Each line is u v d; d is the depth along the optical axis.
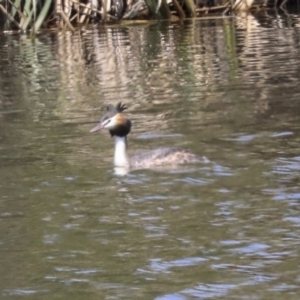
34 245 9.65
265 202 10.72
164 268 8.87
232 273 8.68
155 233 9.84
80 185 11.74
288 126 14.34
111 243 9.61
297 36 24.77
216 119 15.15
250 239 9.55
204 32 26.81
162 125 14.93
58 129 15.04
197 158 12.65
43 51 24.59
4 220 10.50
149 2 29.77
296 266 8.78
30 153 13.47
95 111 16.39
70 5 29.12
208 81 18.95
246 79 18.89
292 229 9.77
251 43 24.05
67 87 19.19
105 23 29.81
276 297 8.09
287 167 12.08
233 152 12.99
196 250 9.30
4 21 29.41
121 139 12.72
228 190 11.26
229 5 31.05
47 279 8.74
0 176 12.27
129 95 17.88
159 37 26.27
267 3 32.12
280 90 17.45
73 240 9.77
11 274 8.91
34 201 11.14
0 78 20.84
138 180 11.88
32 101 17.73
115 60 22.55
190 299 8.12
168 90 18.16
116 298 8.22
